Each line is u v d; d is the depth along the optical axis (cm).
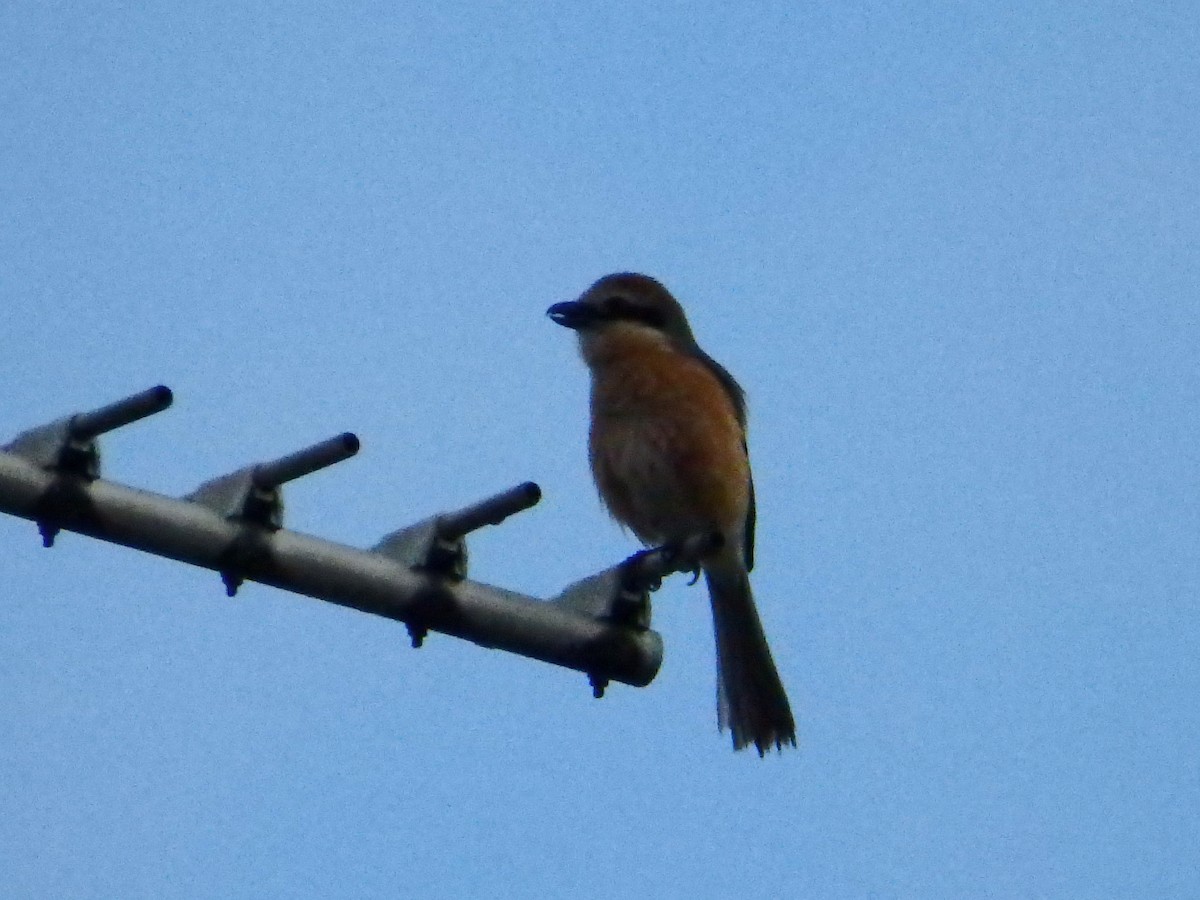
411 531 885
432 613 879
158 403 796
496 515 872
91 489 803
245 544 830
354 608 867
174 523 819
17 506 794
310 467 829
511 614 904
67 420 803
